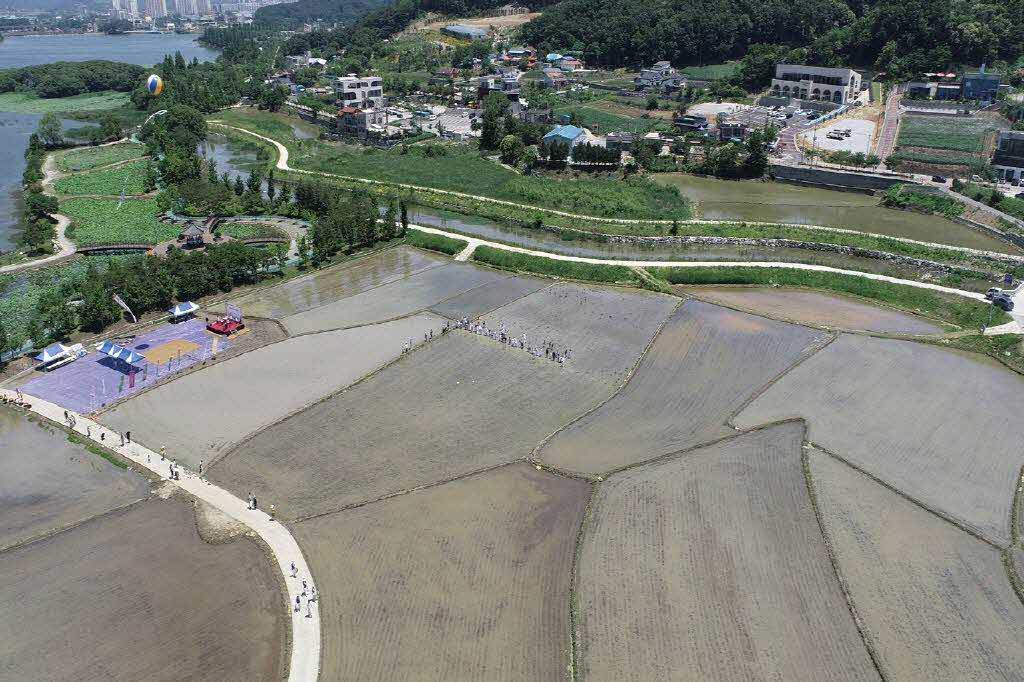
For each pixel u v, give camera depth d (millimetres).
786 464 75438
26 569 61969
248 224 146625
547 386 89250
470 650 54625
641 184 173875
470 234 144000
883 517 68500
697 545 64750
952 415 84375
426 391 87938
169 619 57375
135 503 69438
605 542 65000
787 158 189250
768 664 53688
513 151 195375
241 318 104438
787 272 122750
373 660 53719
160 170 174500
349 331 103250
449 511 68500
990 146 186000
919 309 111625
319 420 82062
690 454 76875
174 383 89625
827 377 91625
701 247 139875
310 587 59938
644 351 97875
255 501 69375
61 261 128250
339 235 132000
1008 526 67625
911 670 53438
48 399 86000
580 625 56656
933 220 153500
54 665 53625
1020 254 131875
